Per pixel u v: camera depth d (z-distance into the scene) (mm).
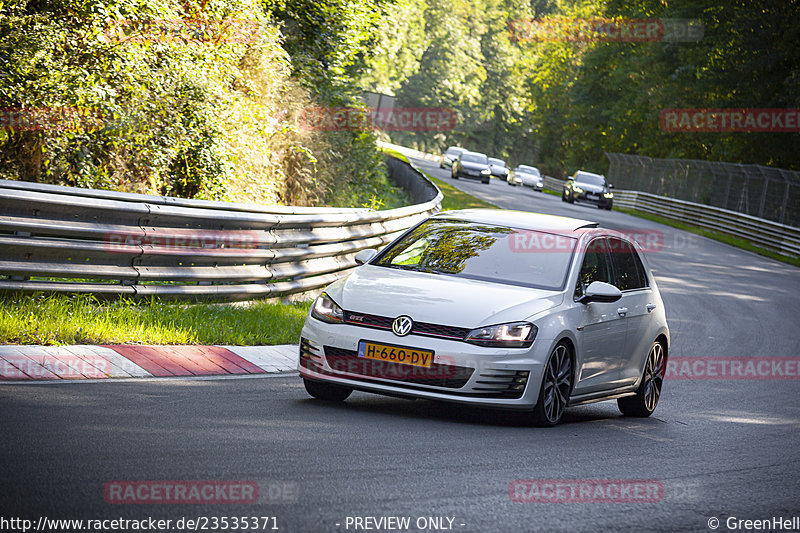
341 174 61344
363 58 80688
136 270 27641
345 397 22250
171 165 40094
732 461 20078
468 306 20656
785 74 136375
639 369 25438
